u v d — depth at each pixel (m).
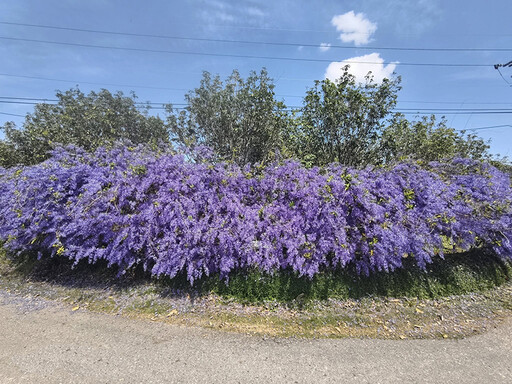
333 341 3.38
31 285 5.02
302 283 4.31
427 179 4.96
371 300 4.32
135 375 2.73
